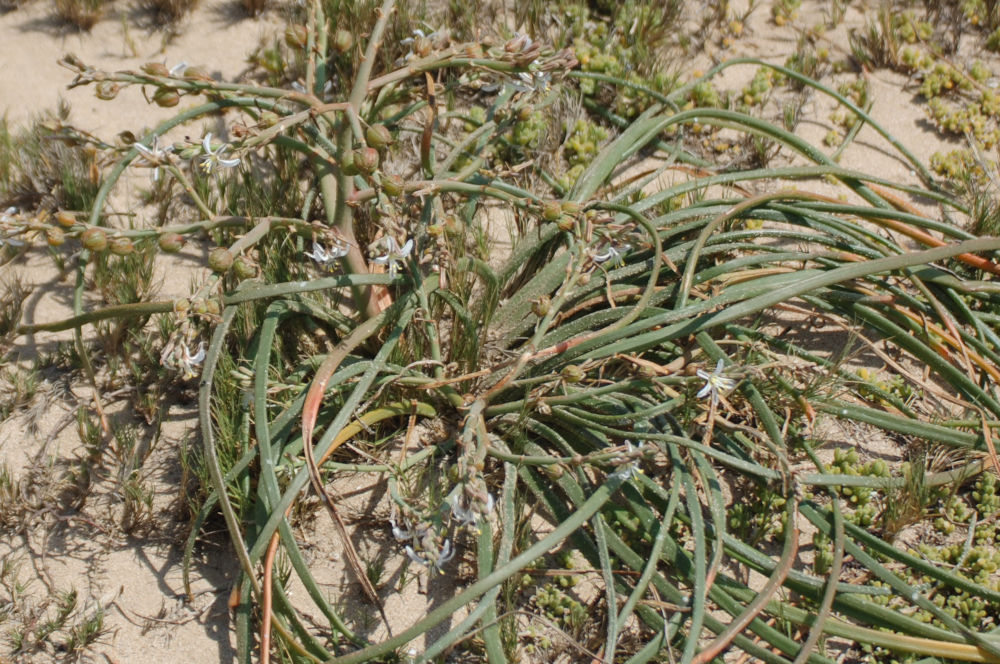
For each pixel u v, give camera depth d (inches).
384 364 28.6
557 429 29.9
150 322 31.5
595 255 29.0
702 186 32.5
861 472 29.9
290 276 31.1
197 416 30.2
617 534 28.6
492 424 29.6
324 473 28.8
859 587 27.3
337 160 28.3
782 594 28.5
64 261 32.6
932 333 31.3
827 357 31.9
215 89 27.4
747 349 30.6
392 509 27.7
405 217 29.9
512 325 31.1
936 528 29.6
